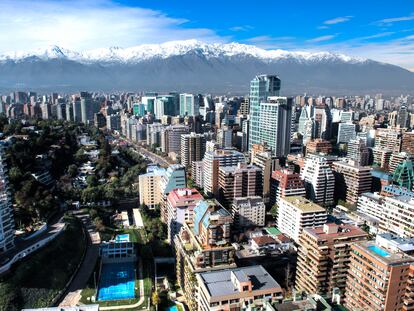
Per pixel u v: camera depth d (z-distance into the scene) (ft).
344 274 614.34
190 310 600.80
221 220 605.73
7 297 608.19
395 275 497.87
